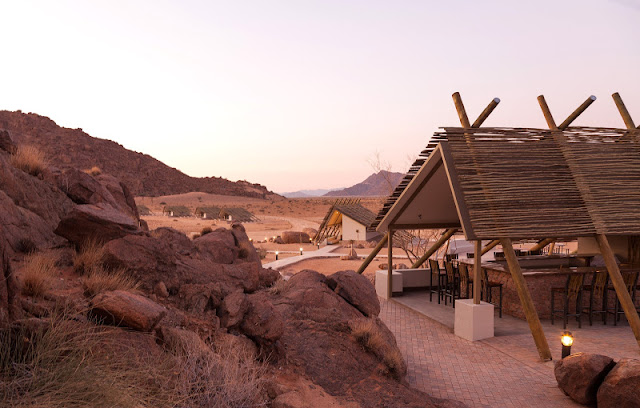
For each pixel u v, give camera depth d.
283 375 5.77
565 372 6.70
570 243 32.16
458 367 8.34
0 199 6.88
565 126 11.34
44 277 5.14
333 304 8.39
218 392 4.54
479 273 10.52
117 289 5.47
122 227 7.20
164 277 6.70
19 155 9.23
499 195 10.17
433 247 16.59
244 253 12.20
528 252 16.44
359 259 28.55
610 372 6.17
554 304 12.21
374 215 38.78
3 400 3.27
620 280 9.80
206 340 5.59
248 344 5.93
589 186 10.58
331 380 6.04
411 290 16.41
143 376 4.12
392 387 6.16
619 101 12.23
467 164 10.46
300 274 9.70
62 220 6.91
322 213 138.38
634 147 11.42
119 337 4.48
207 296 6.47
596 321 11.75
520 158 10.73
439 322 11.82
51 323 3.97
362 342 7.05
